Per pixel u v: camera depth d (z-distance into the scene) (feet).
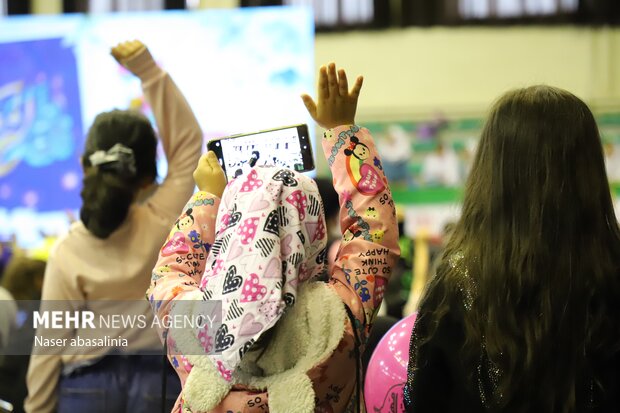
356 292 6.84
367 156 7.28
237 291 6.39
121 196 9.47
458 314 6.63
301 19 26.48
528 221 6.52
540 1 35.99
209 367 6.66
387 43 36.32
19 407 10.89
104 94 26.40
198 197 7.51
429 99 36.22
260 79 26.45
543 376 6.32
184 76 26.37
